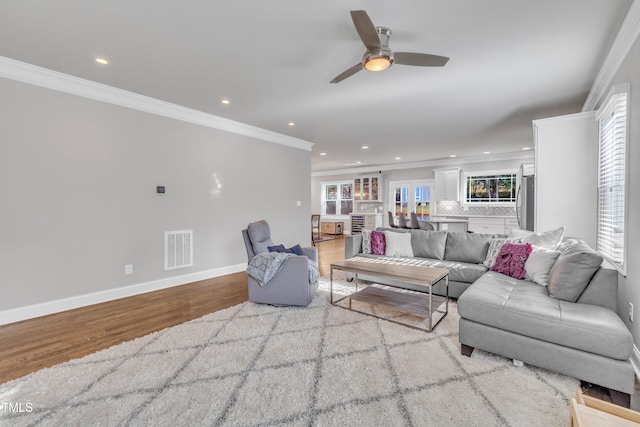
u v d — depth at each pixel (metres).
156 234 3.81
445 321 2.73
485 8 1.98
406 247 4.03
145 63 2.76
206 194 4.39
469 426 1.44
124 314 2.94
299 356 2.11
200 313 2.97
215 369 1.94
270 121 4.68
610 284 1.96
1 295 2.70
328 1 1.91
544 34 2.29
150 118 3.74
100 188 3.31
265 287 3.09
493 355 2.13
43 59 2.69
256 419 1.50
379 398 1.65
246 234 3.52
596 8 1.97
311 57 2.66
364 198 10.15
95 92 3.25
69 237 3.09
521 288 2.41
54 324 2.70
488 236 3.64
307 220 6.26
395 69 2.88
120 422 1.48
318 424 1.46
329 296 3.46
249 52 2.57
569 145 3.37
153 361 2.04
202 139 4.33
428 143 6.27
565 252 2.46
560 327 1.78
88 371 1.92
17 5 1.92
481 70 2.90
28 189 2.84
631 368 1.59
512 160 7.48
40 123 2.90
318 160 8.73
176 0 1.89
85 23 2.14
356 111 4.18
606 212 2.88
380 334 2.46
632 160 2.13
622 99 2.40
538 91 3.44
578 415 1.06
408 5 1.95
